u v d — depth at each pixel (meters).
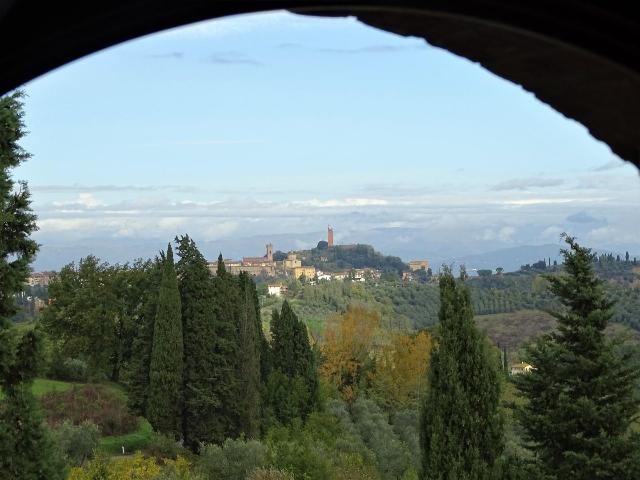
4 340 14.33
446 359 15.68
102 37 2.33
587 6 2.46
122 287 49.12
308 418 38.34
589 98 2.93
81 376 46.31
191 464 28.95
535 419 17.03
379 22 2.66
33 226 14.87
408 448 35.28
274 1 2.38
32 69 2.33
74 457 24.33
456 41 2.74
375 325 55.44
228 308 39.69
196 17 2.36
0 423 14.19
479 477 15.35
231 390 39.03
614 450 16.20
